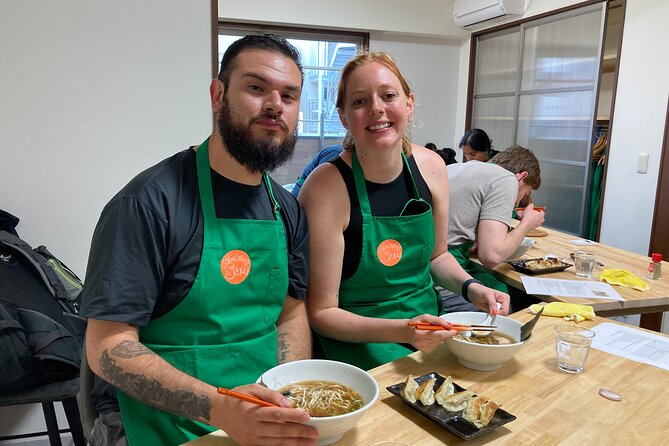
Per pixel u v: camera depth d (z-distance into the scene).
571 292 1.76
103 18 1.81
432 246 1.60
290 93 1.10
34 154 1.80
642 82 3.36
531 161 2.53
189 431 1.03
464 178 2.19
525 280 1.89
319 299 1.44
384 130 1.41
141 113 1.92
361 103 1.42
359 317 1.36
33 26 1.73
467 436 0.84
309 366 1.04
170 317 1.07
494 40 5.00
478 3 4.73
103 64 1.84
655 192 3.32
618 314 1.74
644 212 3.41
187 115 1.99
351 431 0.88
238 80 1.06
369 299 1.53
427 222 1.54
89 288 0.99
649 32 3.29
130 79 1.88
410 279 1.56
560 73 4.18
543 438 0.86
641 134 3.39
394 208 1.52
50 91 1.78
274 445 0.81
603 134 4.08
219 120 1.09
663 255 3.29
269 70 1.05
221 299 1.09
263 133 1.07
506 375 1.09
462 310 1.95
